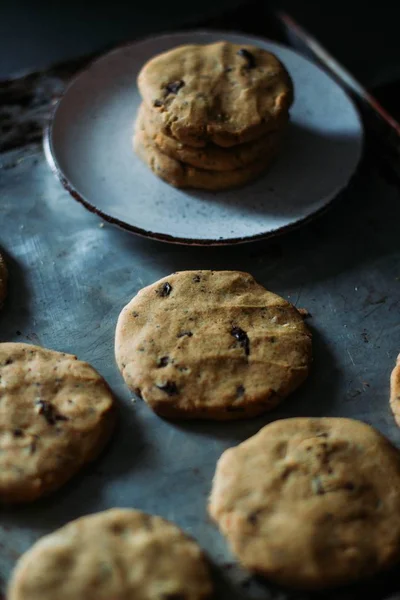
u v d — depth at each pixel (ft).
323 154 1.61
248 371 1.31
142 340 1.34
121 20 2.60
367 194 1.62
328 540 1.17
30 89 1.75
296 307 1.45
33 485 1.21
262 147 1.52
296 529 1.17
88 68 1.69
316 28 2.69
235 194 1.55
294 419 1.28
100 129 1.64
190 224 1.51
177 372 1.30
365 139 1.70
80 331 1.42
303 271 1.51
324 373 1.37
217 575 1.18
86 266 1.50
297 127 1.65
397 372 1.35
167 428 1.31
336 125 1.65
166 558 1.15
